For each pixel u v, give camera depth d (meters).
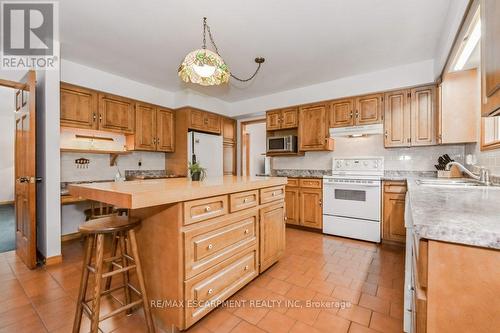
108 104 3.31
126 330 1.47
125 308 1.35
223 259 1.64
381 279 2.10
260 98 4.45
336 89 3.58
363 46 2.61
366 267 2.34
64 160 3.15
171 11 2.01
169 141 4.14
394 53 2.77
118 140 3.61
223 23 2.19
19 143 2.64
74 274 2.17
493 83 0.92
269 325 1.51
